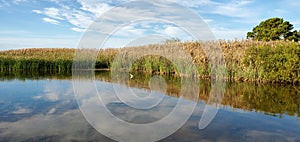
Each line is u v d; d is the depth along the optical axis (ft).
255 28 85.56
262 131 13.43
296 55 32.30
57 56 72.02
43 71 58.08
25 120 15.08
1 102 20.15
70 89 26.76
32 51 100.27
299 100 21.39
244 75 34.96
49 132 12.97
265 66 33.71
